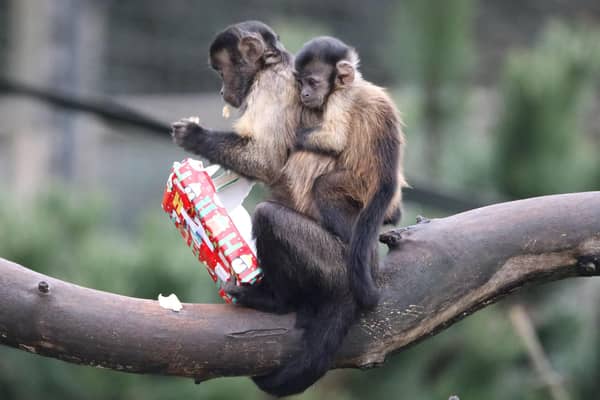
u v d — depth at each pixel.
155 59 31.03
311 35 16.06
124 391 12.88
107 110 13.08
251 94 8.59
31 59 25.73
